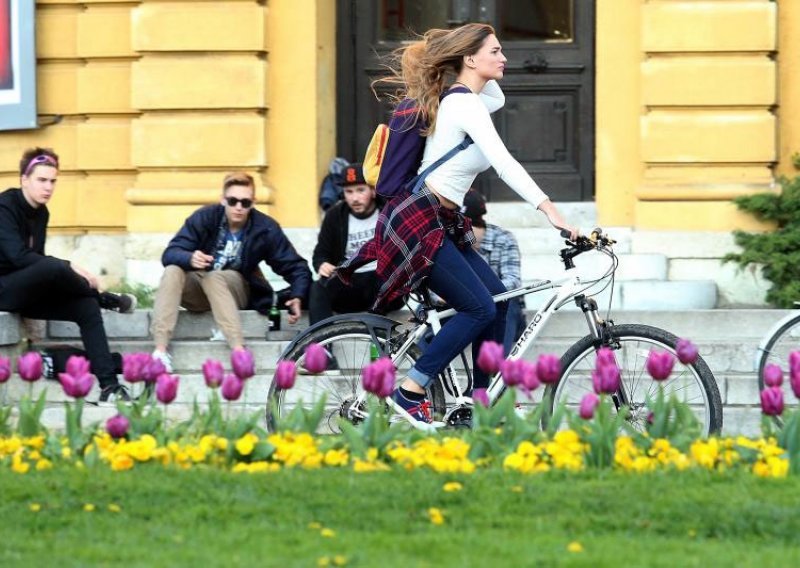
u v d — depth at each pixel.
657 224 42.16
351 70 46.06
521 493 22.20
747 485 22.75
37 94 44.94
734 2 41.97
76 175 45.06
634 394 29.44
